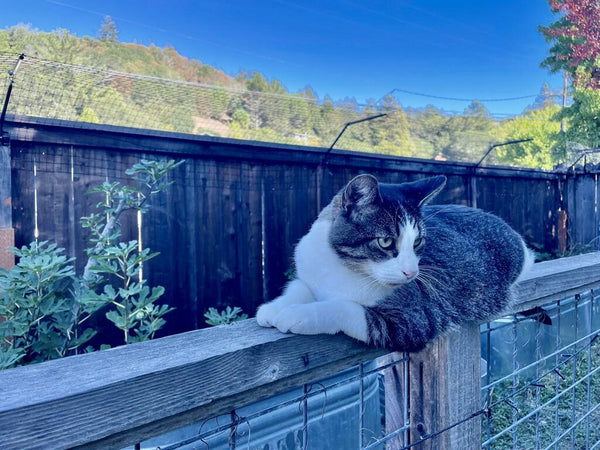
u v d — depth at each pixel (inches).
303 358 34.0
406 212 58.6
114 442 23.9
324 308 39.2
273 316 37.7
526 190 256.5
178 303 136.2
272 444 58.5
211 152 141.4
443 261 57.2
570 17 395.2
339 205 59.8
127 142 125.7
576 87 377.1
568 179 274.2
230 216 147.7
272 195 157.5
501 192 243.0
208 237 142.8
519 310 57.1
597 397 111.7
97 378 24.0
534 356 112.4
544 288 59.9
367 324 40.2
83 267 119.9
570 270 64.5
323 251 56.9
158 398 25.0
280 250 159.5
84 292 97.3
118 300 124.1
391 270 52.5
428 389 44.7
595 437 98.9
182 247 137.4
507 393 105.3
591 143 359.3
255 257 153.4
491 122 481.1
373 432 70.4
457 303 52.9
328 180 171.6
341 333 38.7
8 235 104.5
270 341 31.7
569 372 119.4
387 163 189.5
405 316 44.2
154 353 28.5
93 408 22.7
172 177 135.5
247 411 55.4
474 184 226.4
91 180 121.6
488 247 65.2
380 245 55.1
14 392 22.1
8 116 107.0
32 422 20.9
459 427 45.5
